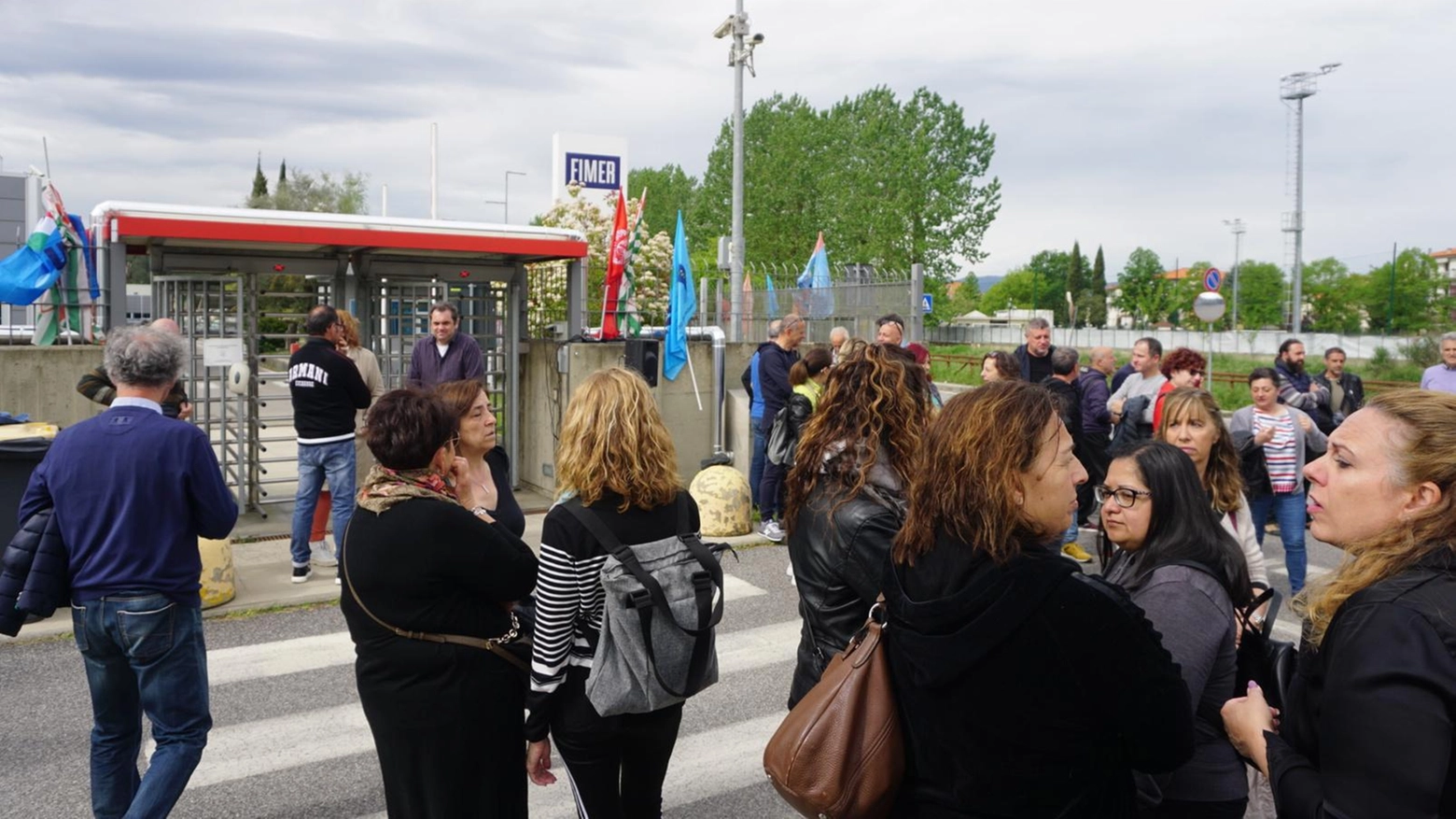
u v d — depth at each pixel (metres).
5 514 6.53
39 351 8.95
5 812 4.23
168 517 3.66
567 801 4.48
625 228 11.81
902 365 3.03
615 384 3.23
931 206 54.72
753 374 10.13
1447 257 87.12
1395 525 1.84
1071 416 8.26
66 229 9.85
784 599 7.64
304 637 6.64
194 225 9.13
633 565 3.09
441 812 3.04
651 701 3.11
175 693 3.70
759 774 4.76
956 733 2.01
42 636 6.45
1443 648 1.61
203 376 9.82
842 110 60.44
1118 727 1.95
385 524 3.01
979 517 1.98
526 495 11.35
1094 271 116.94
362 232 9.83
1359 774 1.60
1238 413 7.40
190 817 4.29
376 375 8.51
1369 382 25.09
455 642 3.01
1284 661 2.40
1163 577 2.69
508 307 11.41
